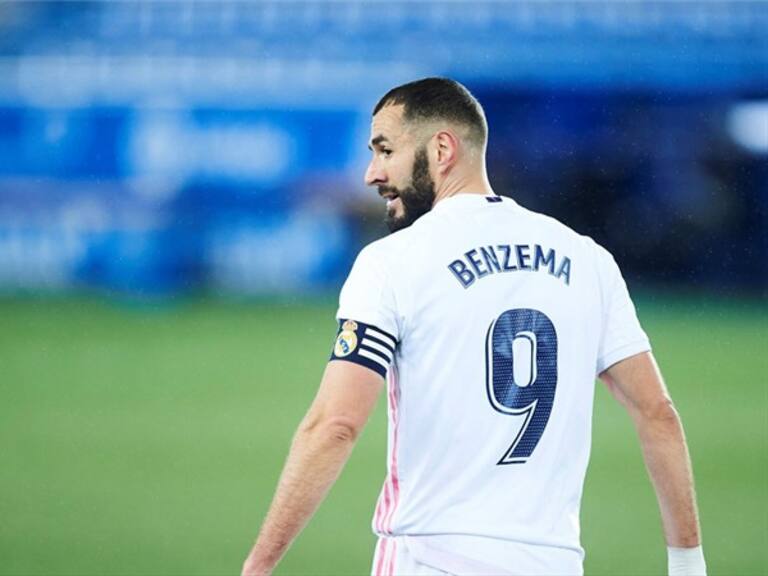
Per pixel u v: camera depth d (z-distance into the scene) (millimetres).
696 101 67375
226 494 25531
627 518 23672
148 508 24391
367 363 8359
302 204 65750
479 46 70625
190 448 30094
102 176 66688
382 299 8445
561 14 71500
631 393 9094
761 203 64938
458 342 8477
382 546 8641
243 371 41688
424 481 8484
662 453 9094
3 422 33156
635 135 67062
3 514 23859
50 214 65312
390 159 9195
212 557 21016
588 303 8922
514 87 68812
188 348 46562
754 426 33000
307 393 37844
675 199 66188
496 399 8484
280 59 69375
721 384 39562
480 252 8664
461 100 9141
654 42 69000
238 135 66875
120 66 68188
